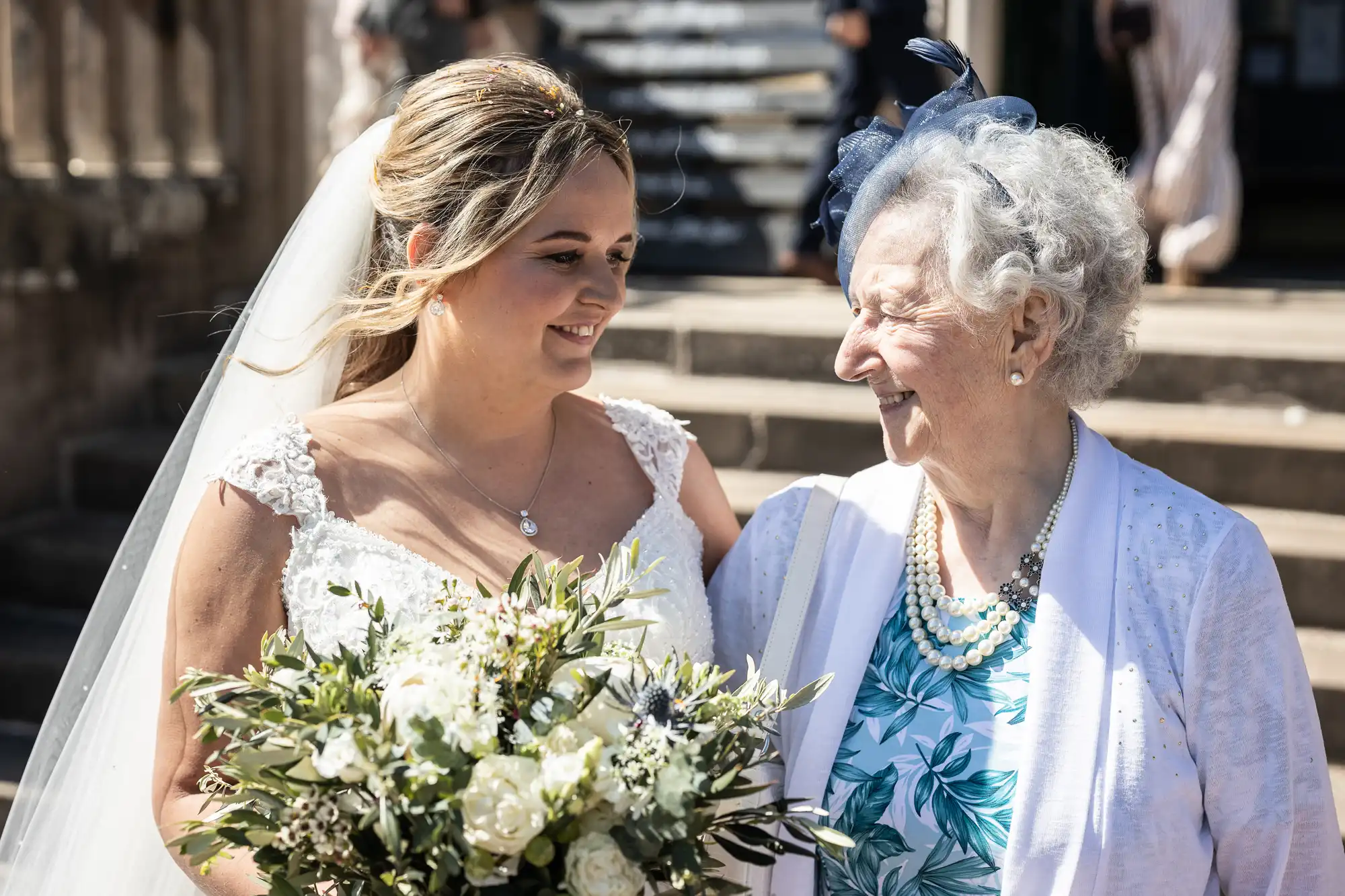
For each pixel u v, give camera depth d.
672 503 2.06
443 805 1.33
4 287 4.72
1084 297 1.67
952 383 1.70
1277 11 8.57
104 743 1.95
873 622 1.84
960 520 1.84
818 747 1.80
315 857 1.43
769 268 6.62
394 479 1.90
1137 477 1.77
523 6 6.11
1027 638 1.75
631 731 1.41
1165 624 1.66
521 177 1.76
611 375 5.02
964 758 1.72
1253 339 4.67
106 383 5.20
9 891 2.01
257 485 1.79
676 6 7.45
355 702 1.38
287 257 2.05
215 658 1.76
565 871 1.38
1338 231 8.59
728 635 2.04
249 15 5.70
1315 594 3.63
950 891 1.70
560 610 1.49
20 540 4.66
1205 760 1.65
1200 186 6.11
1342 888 1.72
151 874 1.96
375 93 5.49
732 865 1.85
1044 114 7.69
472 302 1.82
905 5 5.50
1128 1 6.06
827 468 4.41
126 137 5.24
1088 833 1.62
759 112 6.93
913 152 1.73
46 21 4.86
